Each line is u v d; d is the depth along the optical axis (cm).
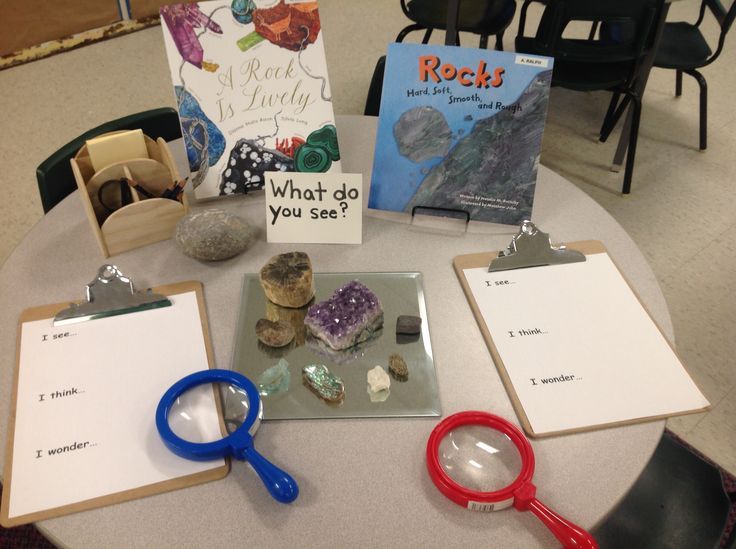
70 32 326
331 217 104
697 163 266
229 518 70
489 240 108
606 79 222
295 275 91
